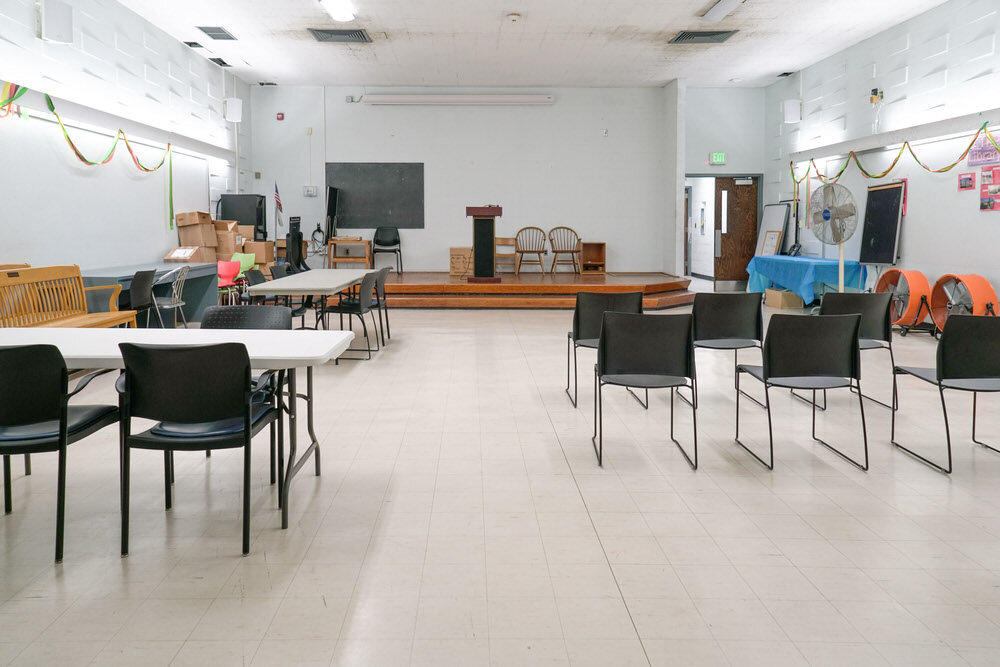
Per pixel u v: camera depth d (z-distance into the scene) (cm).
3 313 491
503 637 224
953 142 823
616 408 507
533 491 349
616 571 267
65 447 274
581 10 880
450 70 1189
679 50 1065
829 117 1103
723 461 393
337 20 891
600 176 1338
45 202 711
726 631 227
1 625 230
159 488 353
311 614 237
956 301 779
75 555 280
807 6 853
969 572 266
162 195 963
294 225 1038
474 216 1093
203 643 220
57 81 711
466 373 621
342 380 592
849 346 378
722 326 517
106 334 353
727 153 1354
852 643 220
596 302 523
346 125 1320
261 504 332
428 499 338
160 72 948
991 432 446
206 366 271
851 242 1033
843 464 388
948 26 827
